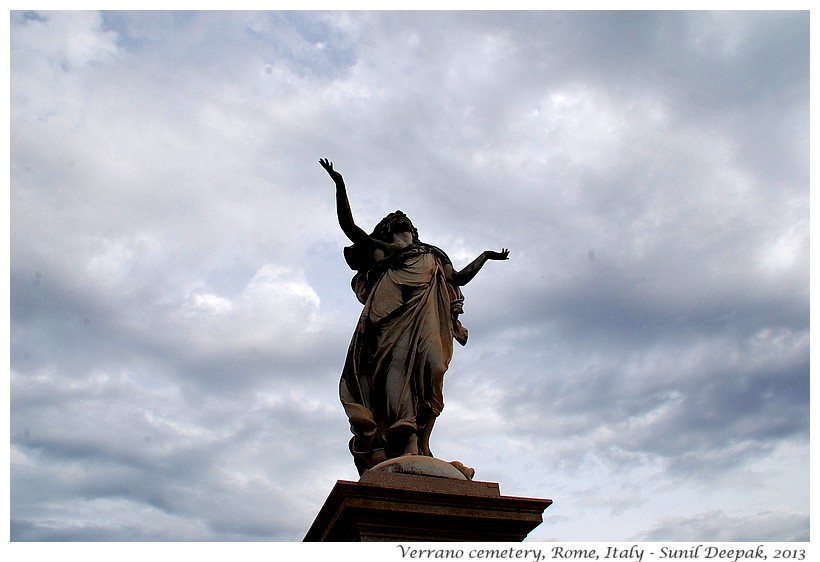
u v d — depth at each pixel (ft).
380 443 61.82
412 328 64.23
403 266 67.10
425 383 62.64
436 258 68.64
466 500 54.13
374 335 65.31
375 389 63.77
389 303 65.26
